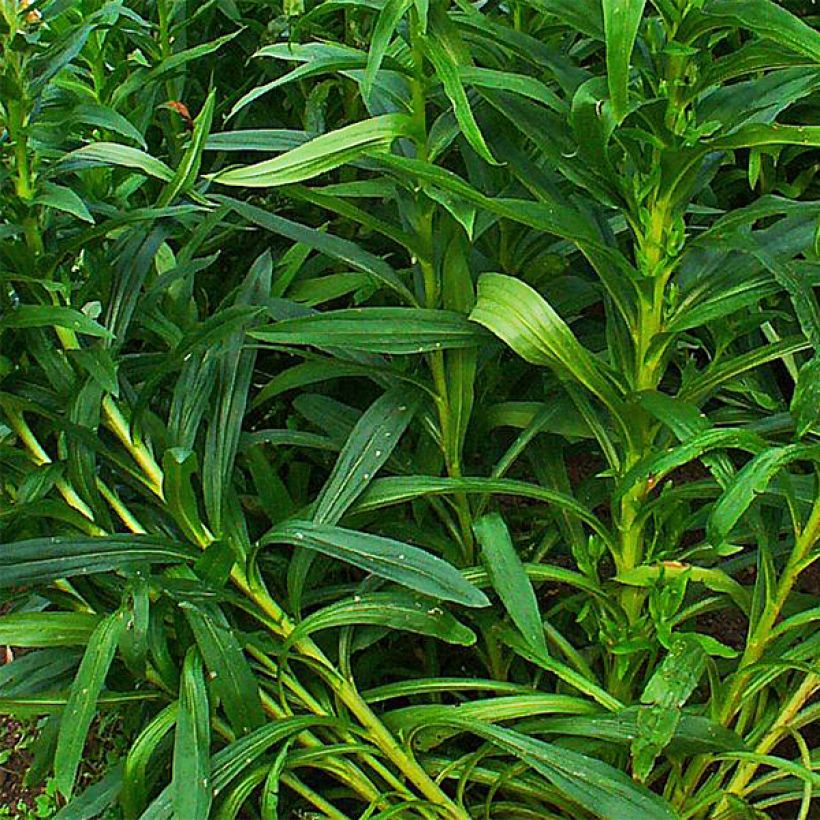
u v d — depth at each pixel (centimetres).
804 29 80
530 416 102
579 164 89
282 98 128
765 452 84
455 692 106
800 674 98
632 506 93
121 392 96
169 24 118
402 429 97
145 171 100
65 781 87
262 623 96
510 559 93
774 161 122
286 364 121
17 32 88
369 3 91
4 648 121
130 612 91
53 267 92
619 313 95
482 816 102
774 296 107
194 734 90
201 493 104
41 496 94
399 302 111
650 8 99
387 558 92
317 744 98
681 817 97
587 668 100
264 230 120
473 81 88
